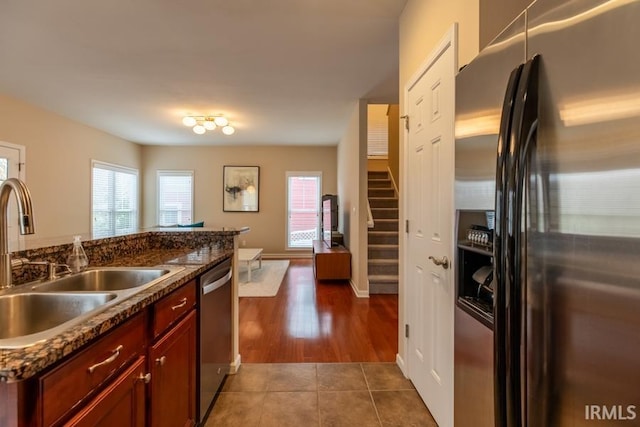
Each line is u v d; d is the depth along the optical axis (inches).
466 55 56.6
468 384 46.8
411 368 84.9
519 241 29.0
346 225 222.8
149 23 99.7
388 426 68.8
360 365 95.3
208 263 69.5
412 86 83.3
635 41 20.2
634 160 20.2
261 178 301.6
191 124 200.1
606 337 22.1
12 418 27.5
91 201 231.5
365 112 172.2
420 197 77.3
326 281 202.4
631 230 20.4
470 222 45.3
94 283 62.2
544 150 27.4
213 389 74.4
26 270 55.2
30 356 27.7
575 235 24.4
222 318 81.5
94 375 35.4
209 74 139.2
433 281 69.6
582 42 24.1
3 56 122.3
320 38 109.3
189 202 301.4
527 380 28.9
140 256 81.7
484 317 42.3
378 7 92.0
